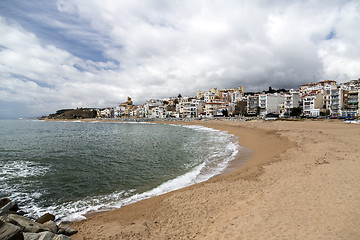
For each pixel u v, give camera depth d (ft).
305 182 32.07
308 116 230.48
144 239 21.43
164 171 53.06
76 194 38.78
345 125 138.72
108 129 232.32
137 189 40.50
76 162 65.21
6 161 67.36
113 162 64.59
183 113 396.78
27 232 20.92
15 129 243.19
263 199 27.27
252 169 45.14
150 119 400.06
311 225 19.53
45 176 50.47
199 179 44.09
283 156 55.01
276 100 293.43
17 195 38.75
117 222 26.35
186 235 21.29
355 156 47.50
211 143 98.89
